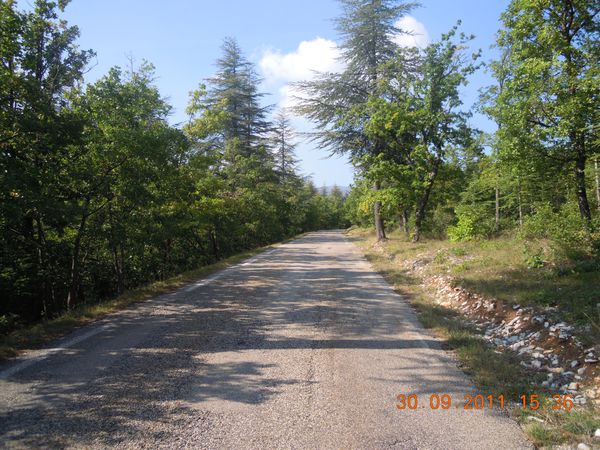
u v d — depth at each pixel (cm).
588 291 674
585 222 950
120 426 354
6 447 319
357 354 547
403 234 2702
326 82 2286
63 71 1162
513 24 1022
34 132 836
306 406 396
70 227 1191
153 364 505
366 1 2306
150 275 2002
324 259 1775
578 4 945
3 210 758
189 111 1752
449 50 1714
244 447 323
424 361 523
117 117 1117
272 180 3650
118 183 1091
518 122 968
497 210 1856
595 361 468
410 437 342
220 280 1185
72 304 1132
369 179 1975
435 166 1862
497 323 688
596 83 830
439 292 945
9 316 1163
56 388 433
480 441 338
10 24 838
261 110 3198
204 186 1780
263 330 660
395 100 2109
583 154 978
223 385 444
